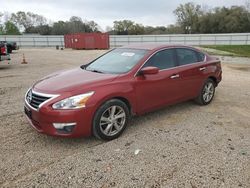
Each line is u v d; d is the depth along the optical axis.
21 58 19.84
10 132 4.51
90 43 40.16
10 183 3.12
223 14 82.50
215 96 7.14
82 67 5.24
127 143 4.14
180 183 3.13
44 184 3.10
